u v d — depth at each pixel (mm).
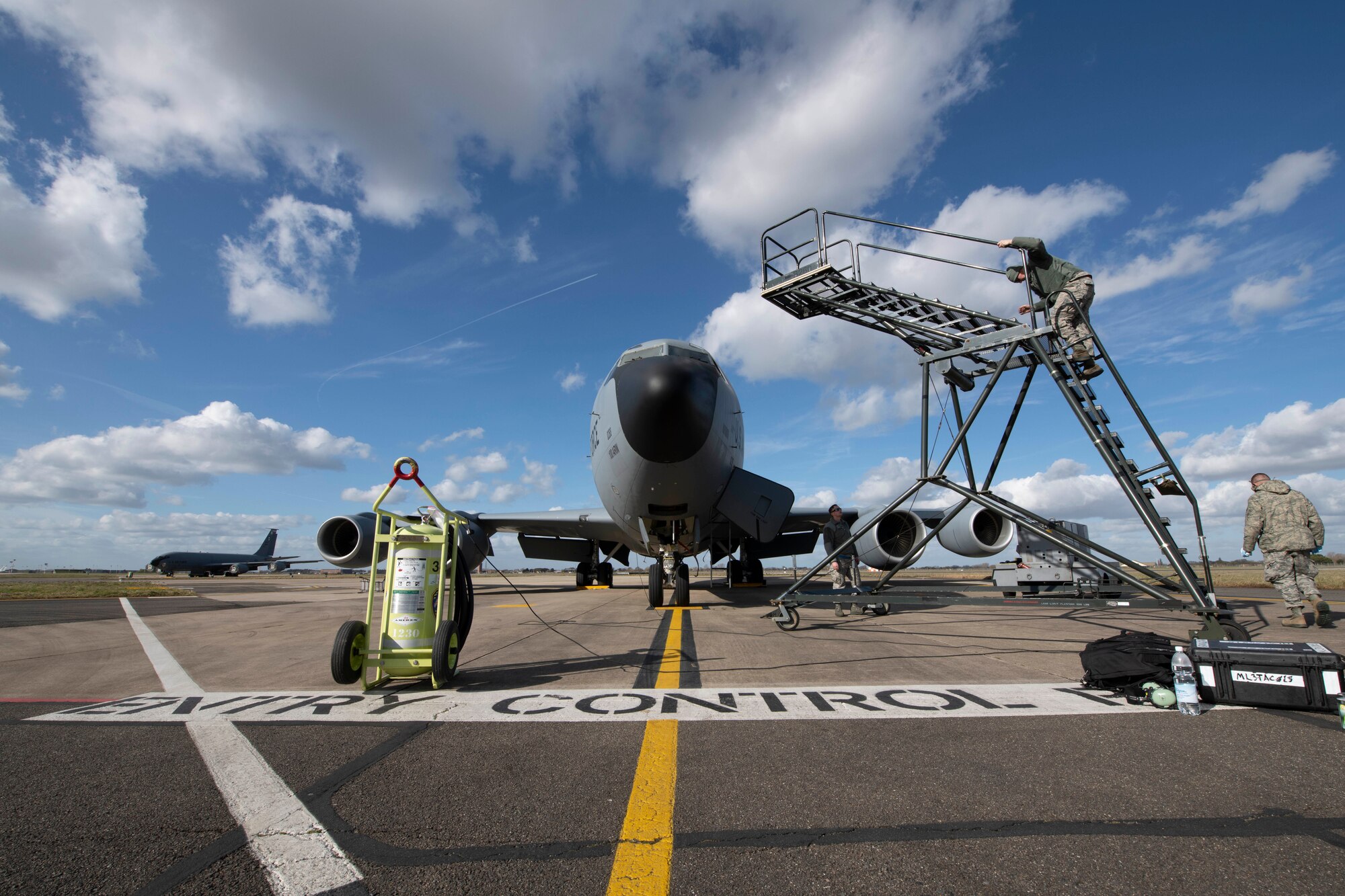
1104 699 4250
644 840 2297
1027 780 2816
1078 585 9578
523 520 15438
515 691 4781
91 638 8961
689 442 9453
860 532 7672
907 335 8406
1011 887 1936
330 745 3516
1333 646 6238
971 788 2723
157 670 6129
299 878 2068
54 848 2312
